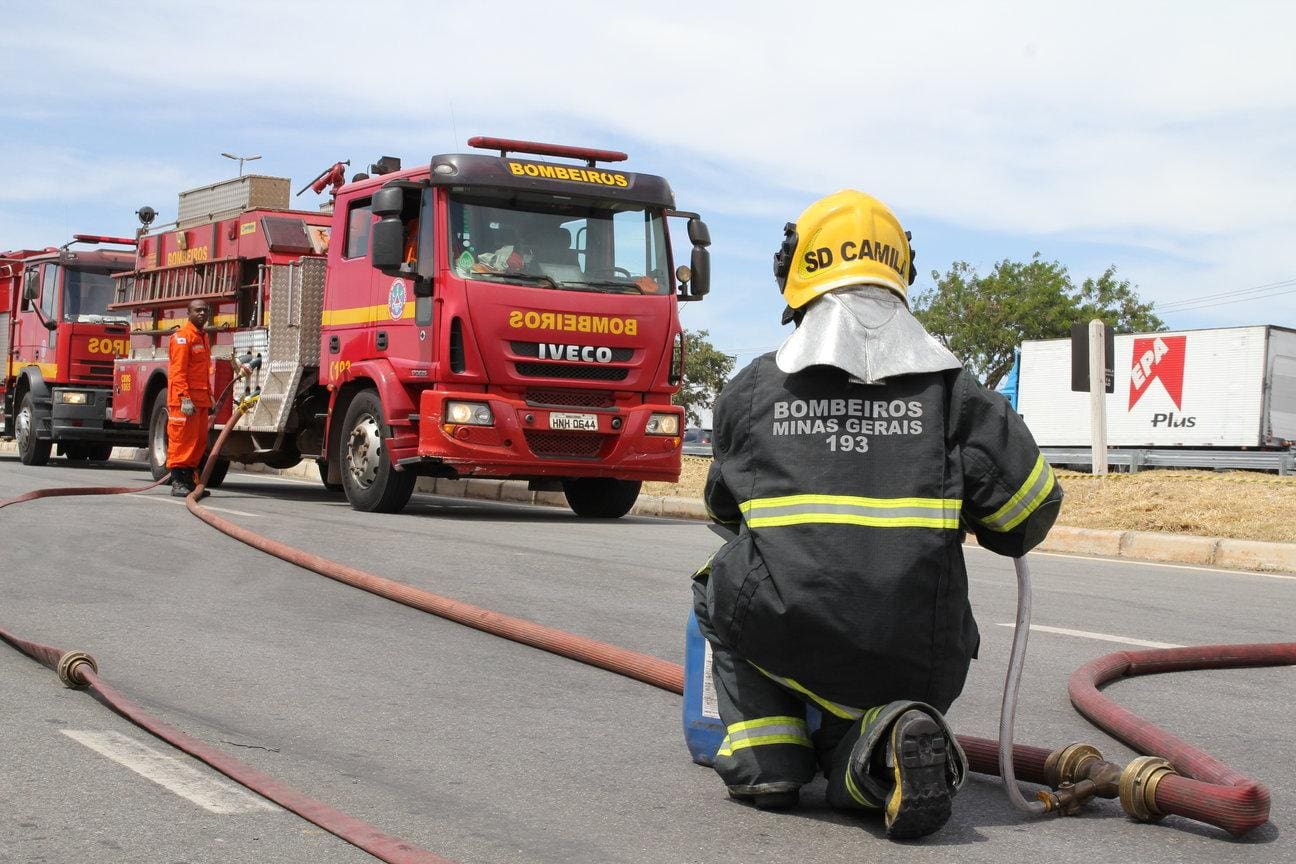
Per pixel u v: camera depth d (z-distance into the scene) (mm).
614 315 12422
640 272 12742
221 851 3424
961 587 3566
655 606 7648
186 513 11883
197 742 4422
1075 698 5332
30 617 6770
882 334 3629
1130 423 40344
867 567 3469
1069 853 3568
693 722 4246
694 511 15562
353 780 4148
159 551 9234
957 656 3588
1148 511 13953
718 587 3674
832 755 3729
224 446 15445
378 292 12961
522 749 4574
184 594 7602
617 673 5832
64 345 20422
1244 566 11609
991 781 4312
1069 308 63969
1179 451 38125
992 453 3535
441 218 12148
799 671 3586
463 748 4570
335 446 13852
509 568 8930
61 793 3895
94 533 10094
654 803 3961
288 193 15633
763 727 3801
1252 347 37406
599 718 5047
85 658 5312
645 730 4875
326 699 5234
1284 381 37750
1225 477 15758
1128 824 3850
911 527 3490
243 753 4395
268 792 3895
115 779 4047
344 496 16125
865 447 3553
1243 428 37500
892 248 3764
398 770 4281
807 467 3568
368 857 3400
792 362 3627
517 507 15766
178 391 13852
